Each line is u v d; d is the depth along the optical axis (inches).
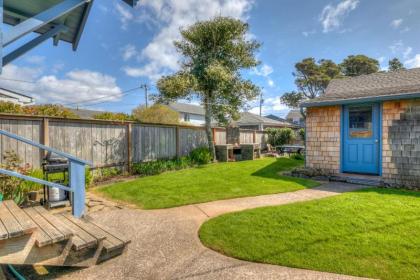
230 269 99.5
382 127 258.5
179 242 124.3
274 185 240.8
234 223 142.8
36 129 221.1
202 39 404.8
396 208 159.2
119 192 217.6
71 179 127.8
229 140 504.1
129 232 136.3
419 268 94.7
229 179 269.9
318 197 197.3
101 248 102.0
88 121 263.9
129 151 308.3
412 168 239.5
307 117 312.3
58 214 129.4
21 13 138.3
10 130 205.0
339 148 288.2
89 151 265.7
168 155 369.4
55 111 332.5
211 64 393.7
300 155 485.1
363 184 252.2
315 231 128.2
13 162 188.7
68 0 95.3
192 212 167.6
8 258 84.3
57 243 93.6
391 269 94.7
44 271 101.0
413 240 115.6
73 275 98.1
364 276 91.8
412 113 240.5
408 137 242.4
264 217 150.0
